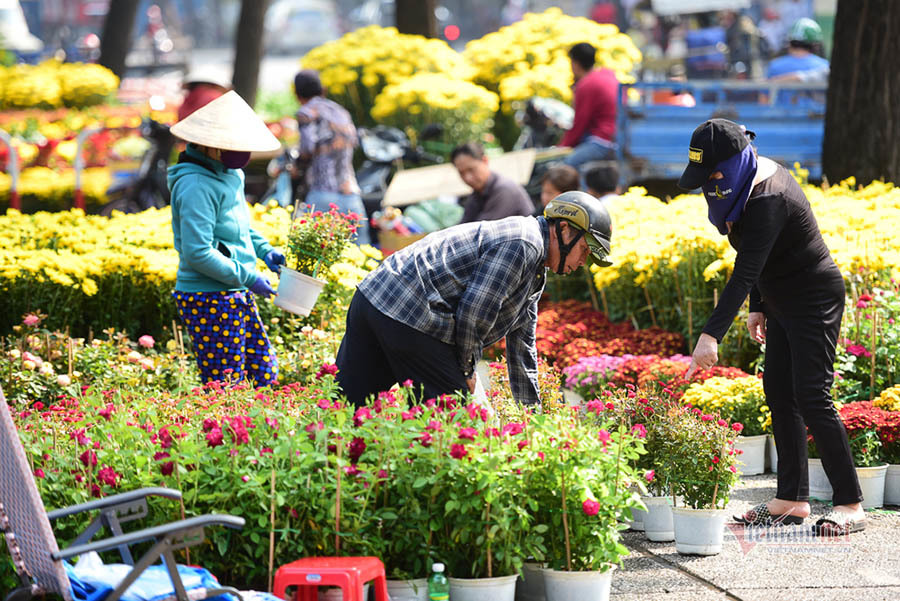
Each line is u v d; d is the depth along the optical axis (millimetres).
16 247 14273
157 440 7637
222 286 10047
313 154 18703
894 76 16641
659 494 8938
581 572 7301
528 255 7941
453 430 7293
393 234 19016
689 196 16797
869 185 16828
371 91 28359
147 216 16141
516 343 8562
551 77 27484
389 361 8375
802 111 20000
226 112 9891
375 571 6875
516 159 20156
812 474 10211
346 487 7168
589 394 12477
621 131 19703
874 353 11078
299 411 7918
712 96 21422
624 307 15477
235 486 7113
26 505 5840
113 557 7434
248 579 7223
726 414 10867
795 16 43906
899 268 12141
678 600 7660
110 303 13477
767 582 7941
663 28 41344
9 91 31031
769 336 9219
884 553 8508
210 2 82750
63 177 25109
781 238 8641
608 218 8008
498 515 7102
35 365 10914
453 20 77750
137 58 55875
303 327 12547
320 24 74625
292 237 10266
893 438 9805
